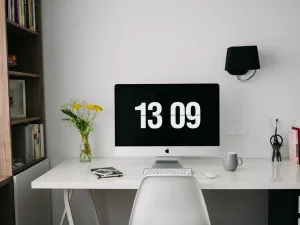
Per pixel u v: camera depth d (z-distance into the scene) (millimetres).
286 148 2303
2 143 1786
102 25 2295
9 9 1821
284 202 1874
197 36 2273
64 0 2291
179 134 2014
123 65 2307
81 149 2203
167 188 1453
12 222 1791
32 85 2266
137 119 2014
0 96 1773
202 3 2260
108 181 1678
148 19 2279
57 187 1665
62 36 2309
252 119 2301
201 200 1478
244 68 2123
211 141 2012
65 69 2324
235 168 1893
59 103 2340
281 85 2275
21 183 1867
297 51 2254
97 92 2326
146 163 2152
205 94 2010
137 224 1495
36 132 2180
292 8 2238
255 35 2260
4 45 1741
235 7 2254
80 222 2369
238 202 2346
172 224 1484
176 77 2297
